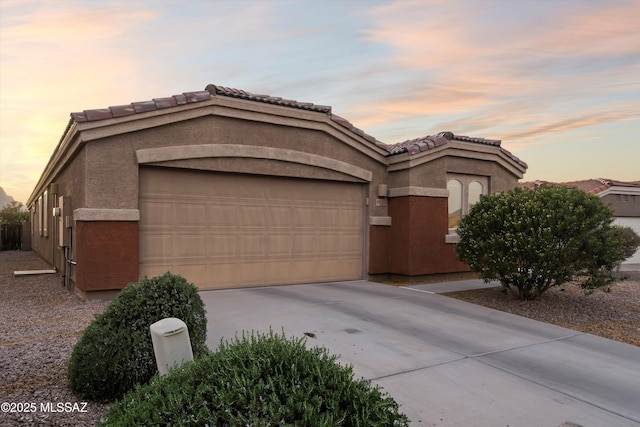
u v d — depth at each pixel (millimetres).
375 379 5094
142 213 9305
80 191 9227
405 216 12172
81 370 4184
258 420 2207
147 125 9094
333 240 11992
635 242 15344
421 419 4176
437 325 7617
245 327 6996
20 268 15766
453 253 12805
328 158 11547
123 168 8930
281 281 11141
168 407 2422
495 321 8062
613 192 23312
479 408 4461
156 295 4594
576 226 8602
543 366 5770
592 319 8375
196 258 9953
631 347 6762
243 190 10578
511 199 9500
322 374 2572
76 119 8336
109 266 8758
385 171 12727
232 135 10180
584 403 4676
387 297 9898
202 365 2725
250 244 10680
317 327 7133
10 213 37875
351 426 2398
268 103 10469
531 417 4305
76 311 7855
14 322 7164
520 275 8969
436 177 12586
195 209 9945
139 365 4234
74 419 3850
